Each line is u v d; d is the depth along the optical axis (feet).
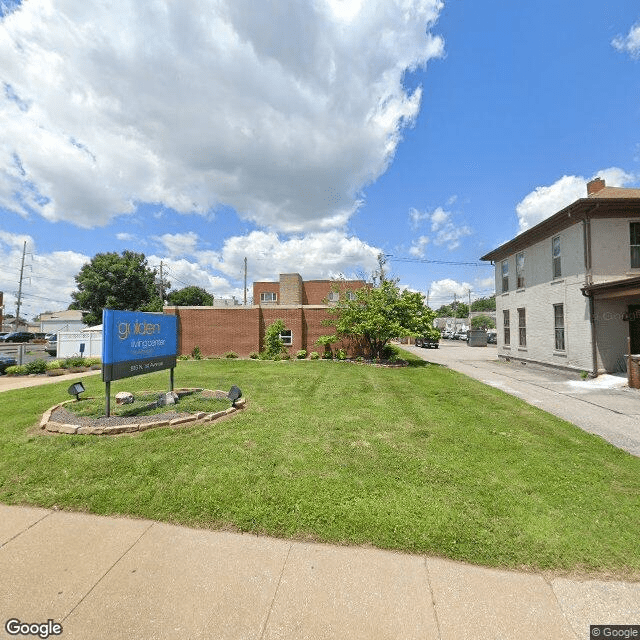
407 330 52.08
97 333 69.41
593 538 10.12
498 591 8.29
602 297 39.17
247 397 27.66
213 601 7.88
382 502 11.83
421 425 20.62
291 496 12.17
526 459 15.61
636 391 32.53
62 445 16.71
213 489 12.65
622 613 7.72
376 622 7.37
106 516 11.30
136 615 7.51
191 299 199.82
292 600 7.93
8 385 39.70
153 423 19.43
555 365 47.88
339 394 29.30
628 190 45.88
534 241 53.26
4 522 10.93
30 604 7.76
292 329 64.03
